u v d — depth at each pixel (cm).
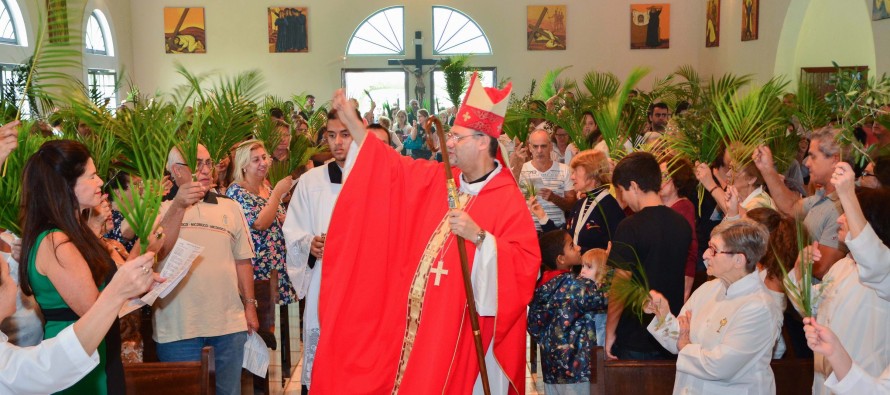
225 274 411
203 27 1956
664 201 458
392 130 1551
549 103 1007
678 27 1945
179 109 445
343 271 329
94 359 215
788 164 568
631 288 326
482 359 313
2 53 1401
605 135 601
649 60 1958
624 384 331
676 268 367
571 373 393
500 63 1981
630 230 370
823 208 381
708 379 300
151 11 1948
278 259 560
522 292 322
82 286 268
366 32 2002
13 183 320
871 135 505
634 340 374
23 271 270
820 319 307
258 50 1975
